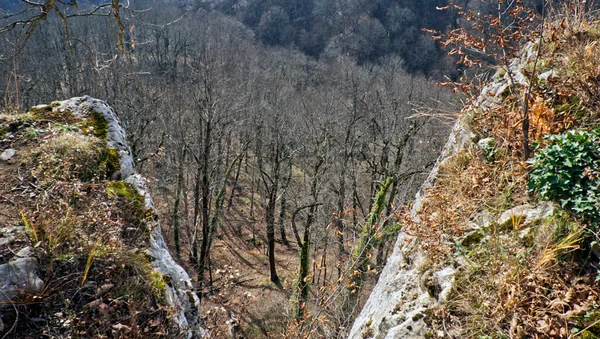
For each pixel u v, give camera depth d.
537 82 4.31
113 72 19.27
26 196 3.91
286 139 21.59
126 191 4.32
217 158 18.06
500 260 3.15
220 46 36.00
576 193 3.14
